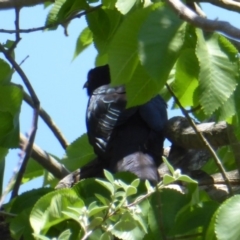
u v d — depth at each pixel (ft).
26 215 21.24
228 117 18.95
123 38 18.51
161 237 19.76
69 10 25.67
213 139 27.07
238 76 17.94
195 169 29.17
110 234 18.10
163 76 17.60
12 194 25.67
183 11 17.35
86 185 21.09
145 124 31.83
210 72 17.72
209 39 18.06
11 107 23.84
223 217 18.22
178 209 20.21
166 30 17.71
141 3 21.08
